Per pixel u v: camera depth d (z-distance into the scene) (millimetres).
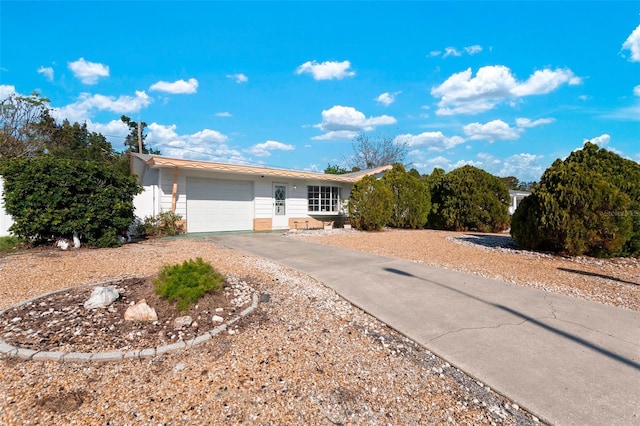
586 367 2752
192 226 11617
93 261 6176
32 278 4945
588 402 2303
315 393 2406
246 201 13039
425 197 15562
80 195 7469
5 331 3133
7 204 6973
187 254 7184
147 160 10508
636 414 2174
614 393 2398
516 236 8844
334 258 7098
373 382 2578
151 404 2227
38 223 6969
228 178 12445
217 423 2064
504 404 2332
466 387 2537
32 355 2729
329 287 4984
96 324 3326
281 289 4801
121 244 8273
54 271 5367
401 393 2449
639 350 3035
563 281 5477
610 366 2766
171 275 3926
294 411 2201
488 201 14477
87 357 2734
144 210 11227
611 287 5133
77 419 2064
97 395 2311
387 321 3727
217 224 12258
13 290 4406
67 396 2283
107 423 2035
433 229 16031
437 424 2125
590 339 3256
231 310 3807
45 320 3391
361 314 3988
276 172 13008
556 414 2191
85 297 4043
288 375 2623
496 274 5895
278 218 13812
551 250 8305
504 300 4387
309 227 14977
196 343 3064
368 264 6484
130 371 2613
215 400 2285
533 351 3031
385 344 3229
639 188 7684
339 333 3447
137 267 5828
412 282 5219
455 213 14977
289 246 8742
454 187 15156
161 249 7762
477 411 2260
